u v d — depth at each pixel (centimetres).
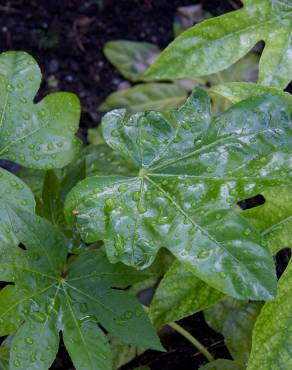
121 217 61
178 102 100
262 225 65
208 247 59
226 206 60
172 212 60
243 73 98
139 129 62
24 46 109
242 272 58
